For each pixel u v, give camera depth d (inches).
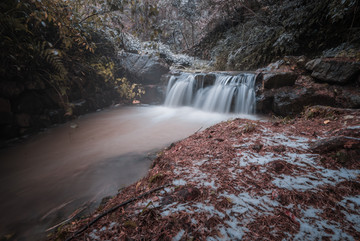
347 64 175.0
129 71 323.9
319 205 53.8
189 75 311.9
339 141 78.0
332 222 48.2
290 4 289.4
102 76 263.4
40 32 170.6
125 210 54.0
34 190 92.4
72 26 186.1
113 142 153.9
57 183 98.0
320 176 66.1
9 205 82.2
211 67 407.8
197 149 93.0
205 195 58.2
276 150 83.9
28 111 160.7
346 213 50.9
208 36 509.7
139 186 73.2
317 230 45.8
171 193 59.7
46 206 80.9
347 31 224.8
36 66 164.9
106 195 86.1
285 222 48.3
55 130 177.8
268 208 53.0
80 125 195.3
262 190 60.2
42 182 99.1
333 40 239.8
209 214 50.6
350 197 56.3
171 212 51.5
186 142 106.7
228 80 265.4
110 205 62.6
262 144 90.7
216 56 415.2
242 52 364.2
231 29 445.4
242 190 60.6
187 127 195.3
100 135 170.1
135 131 182.2
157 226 46.9
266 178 66.1
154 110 282.4
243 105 241.1
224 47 422.0
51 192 90.9
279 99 200.4
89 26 239.5
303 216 50.1
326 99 176.1
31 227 69.6
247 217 49.8
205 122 214.1
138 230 45.9
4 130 144.5
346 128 90.3
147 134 173.8
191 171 73.0
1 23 129.7
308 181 63.8
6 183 98.7
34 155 130.4
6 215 76.3
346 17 224.4
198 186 63.0
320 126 105.8
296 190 59.7
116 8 187.3
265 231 45.6
